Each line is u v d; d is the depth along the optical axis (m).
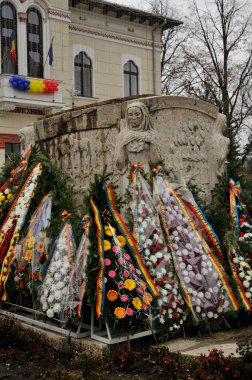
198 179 6.77
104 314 5.05
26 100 21.14
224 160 7.18
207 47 26.78
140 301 5.13
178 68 29.59
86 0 24.05
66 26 23.03
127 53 26.34
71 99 23.39
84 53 24.81
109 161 6.70
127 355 4.74
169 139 6.43
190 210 6.16
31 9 21.98
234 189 6.85
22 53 21.55
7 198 7.25
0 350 5.39
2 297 6.56
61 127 7.54
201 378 4.25
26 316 6.23
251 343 4.81
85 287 5.19
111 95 25.70
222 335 5.59
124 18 26.02
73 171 7.33
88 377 4.51
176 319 5.43
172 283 5.54
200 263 5.75
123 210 6.08
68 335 5.27
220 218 6.37
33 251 6.23
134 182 5.96
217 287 5.73
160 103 6.36
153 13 28.25
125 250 5.39
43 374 4.65
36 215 6.55
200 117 6.91
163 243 5.71
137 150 6.20
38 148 7.68
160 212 5.89
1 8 21.12
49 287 5.58
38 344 5.41
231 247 6.15
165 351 4.87
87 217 5.55
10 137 21.56
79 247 5.47
